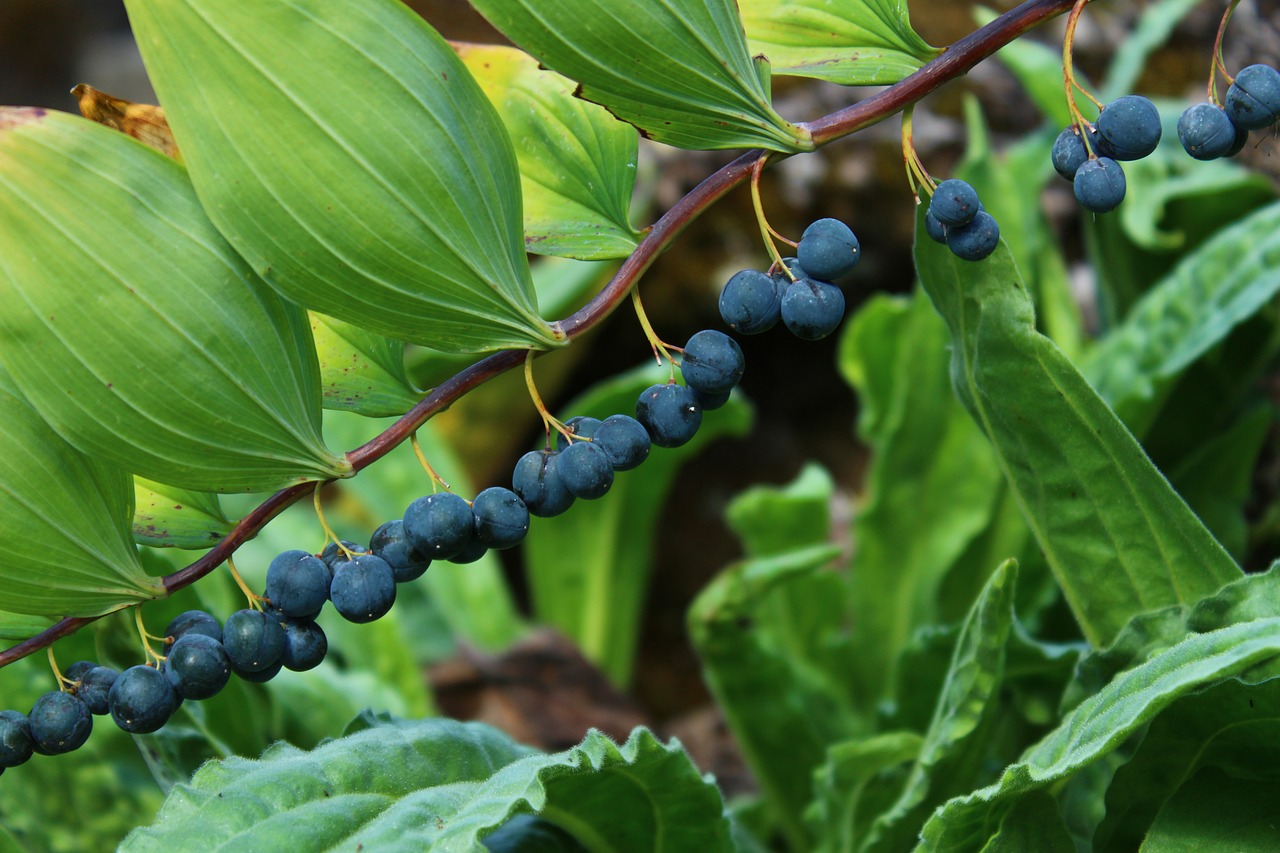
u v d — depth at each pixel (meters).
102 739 0.81
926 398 1.02
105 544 0.66
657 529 1.89
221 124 0.64
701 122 0.66
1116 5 1.41
